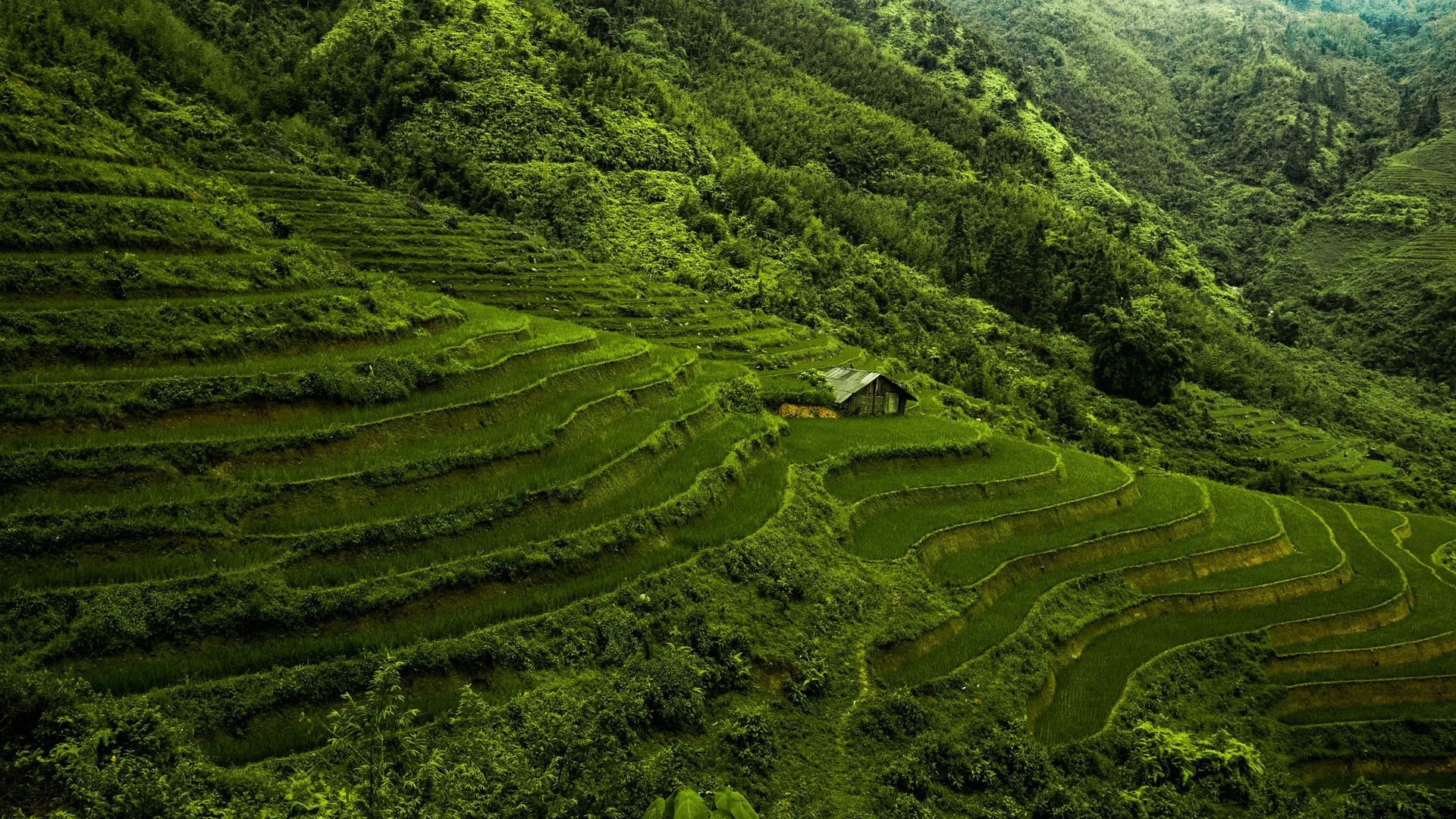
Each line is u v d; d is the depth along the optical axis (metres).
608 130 98.69
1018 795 25.62
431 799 14.52
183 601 19.36
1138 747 29.59
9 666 16.34
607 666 23.41
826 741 25.06
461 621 22.38
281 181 66.56
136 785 13.81
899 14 181.00
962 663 30.19
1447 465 90.75
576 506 28.62
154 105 67.12
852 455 43.22
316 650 19.95
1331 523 58.88
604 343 44.88
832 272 94.75
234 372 27.30
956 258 113.94
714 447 36.69
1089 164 164.50
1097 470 52.97
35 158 34.69
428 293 42.84
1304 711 37.03
